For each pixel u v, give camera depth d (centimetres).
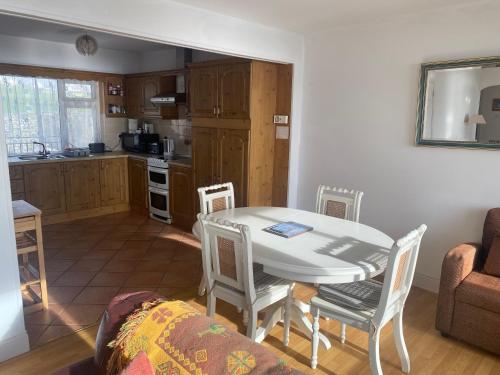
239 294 233
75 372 143
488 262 267
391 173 361
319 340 256
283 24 364
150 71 615
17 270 240
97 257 412
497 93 291
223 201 331
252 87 396
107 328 133
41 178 508
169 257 415
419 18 327
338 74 389
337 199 315
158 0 279
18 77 522
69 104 576
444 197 330
